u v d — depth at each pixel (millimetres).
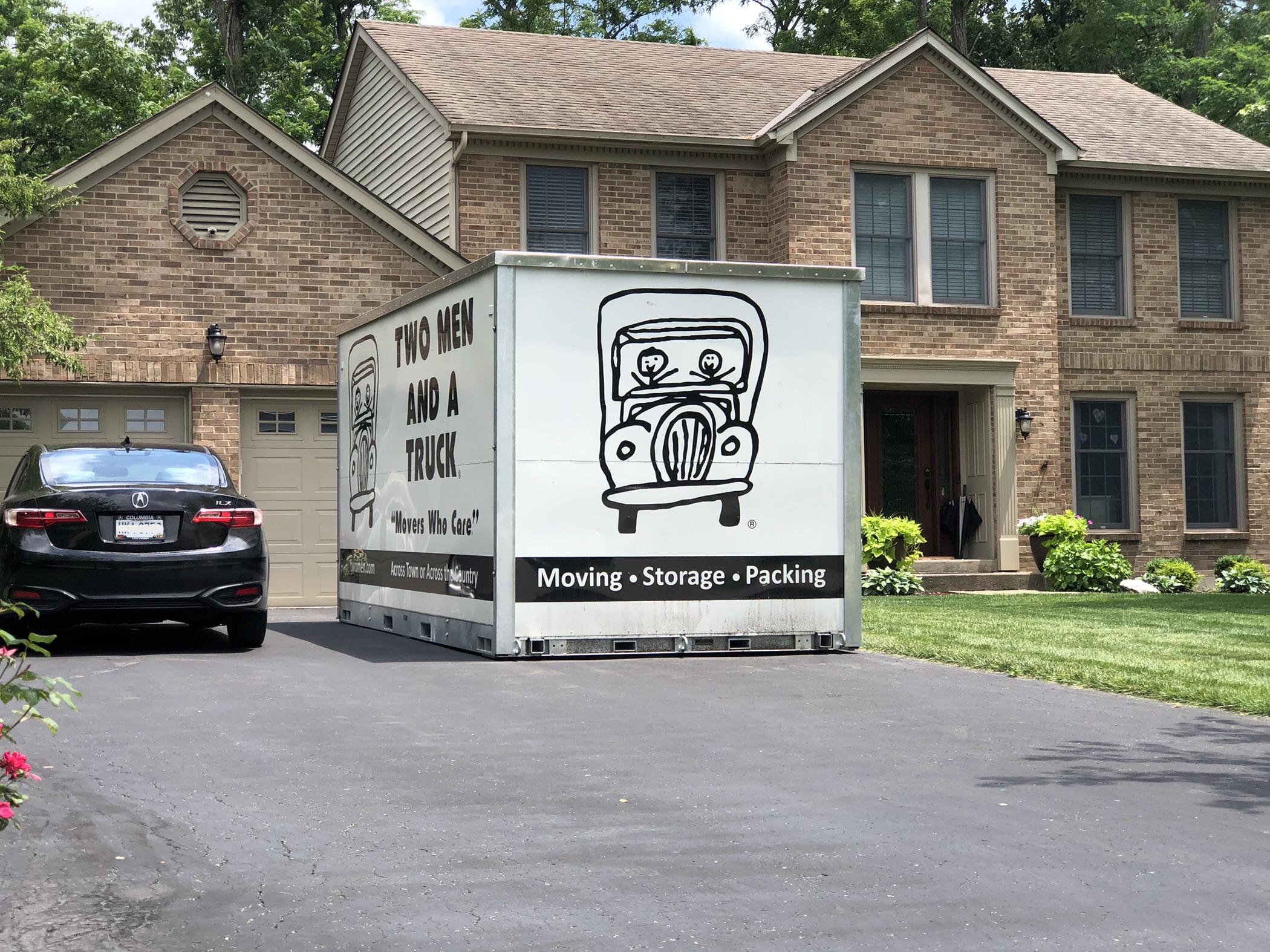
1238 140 23484
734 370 11141
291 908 4508
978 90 20547
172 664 10391
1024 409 20656
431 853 5133
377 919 4391
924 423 21266
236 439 16953
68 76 30812
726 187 20438
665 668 10359
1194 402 22359
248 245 17141
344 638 12672
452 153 19578
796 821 5605
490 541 10695
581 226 20078
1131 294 21938
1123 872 4887
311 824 5559
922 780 6363
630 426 10891
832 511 11375
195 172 16969
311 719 7938
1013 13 39469
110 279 16609
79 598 10461
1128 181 21859
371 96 23344
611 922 4344
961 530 20781
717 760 6824
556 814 5715
